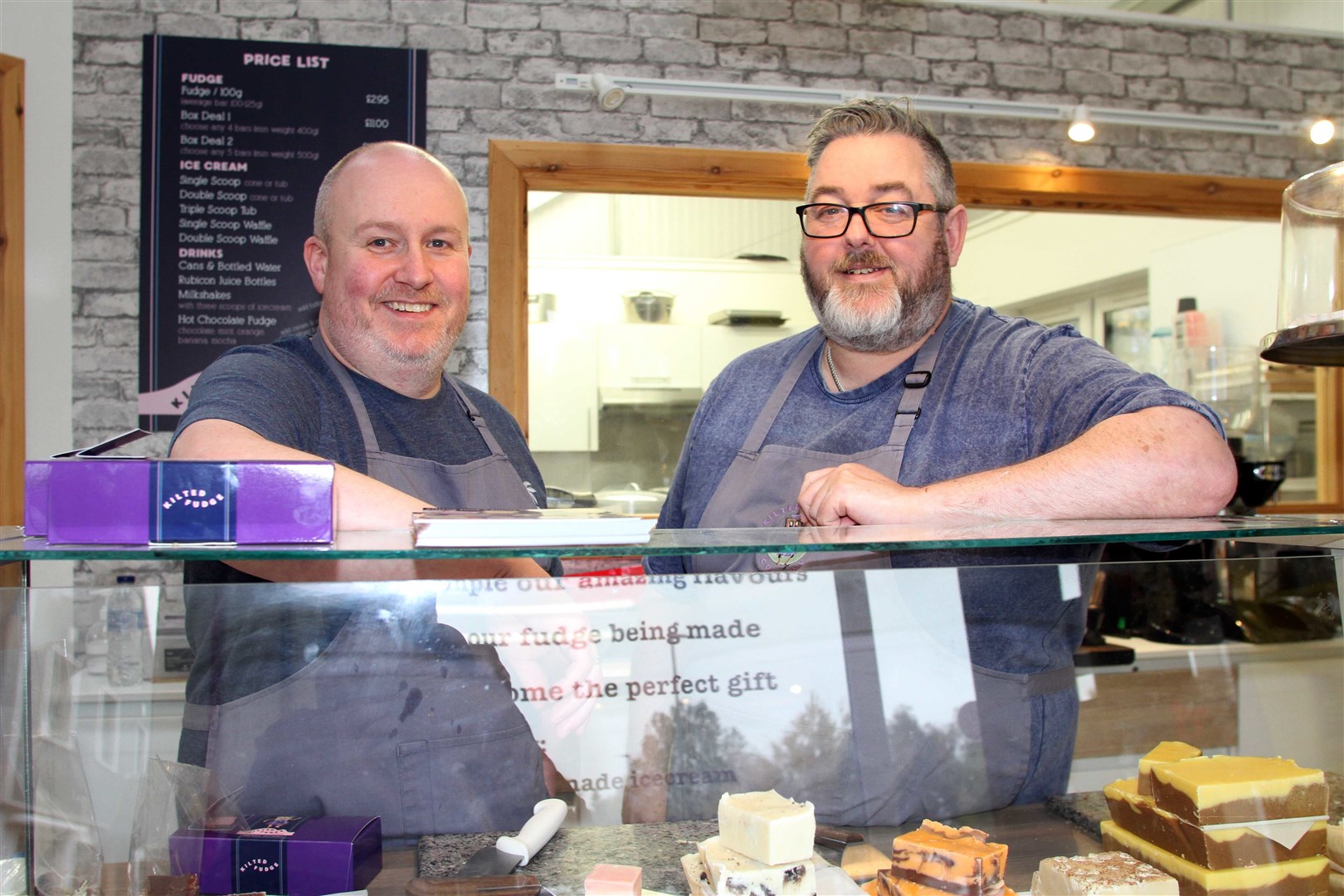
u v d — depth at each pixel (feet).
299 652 2.67
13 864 2.61
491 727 2.71
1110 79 10.36
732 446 4.93
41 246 8.49
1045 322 15.37
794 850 2.56
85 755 2.64
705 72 9.59
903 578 2.86
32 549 2.46
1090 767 2.89
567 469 12.78
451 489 4.69
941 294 4.47
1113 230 13.39
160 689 2.65
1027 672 2.89
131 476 2.53
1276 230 11.10
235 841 2.60
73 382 8.55
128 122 8.68
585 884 2.53
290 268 8.81
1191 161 10.57
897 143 4.40
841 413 4.65
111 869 2.62
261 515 2.56
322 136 8.91
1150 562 2.96
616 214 12.92
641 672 2.75
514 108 9.26
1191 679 2.95
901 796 2.81
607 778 2.73
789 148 9.69
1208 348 11.24
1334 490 11.50
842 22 9.82
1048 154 10.25
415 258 4.50
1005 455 4.22
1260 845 2.71
